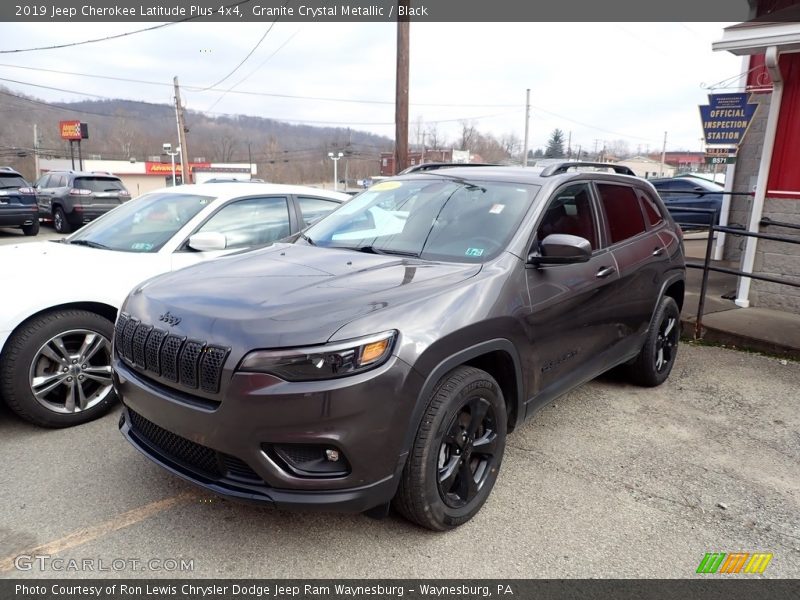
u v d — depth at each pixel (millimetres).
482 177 4004
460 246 3461
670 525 3113
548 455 3840
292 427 2447
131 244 4766
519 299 3211
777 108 6855
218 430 2525
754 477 3641
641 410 4613
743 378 5371
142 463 3584
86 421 4109
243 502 2562
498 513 3170
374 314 2623
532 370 3367
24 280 3918
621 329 4332
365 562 2754
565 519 3133
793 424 4418
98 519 3033
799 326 6512
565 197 3859
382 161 80688
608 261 4074
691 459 3842
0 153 66750
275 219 5555
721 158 9547
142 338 2883
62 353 3957
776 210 7031
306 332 2496
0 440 3855
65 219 16812
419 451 2699
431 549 2855
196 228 4926
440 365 2727
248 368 2467
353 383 2465
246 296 2844
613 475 3605
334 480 2516
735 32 6512
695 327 6531
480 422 3029
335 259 3441
